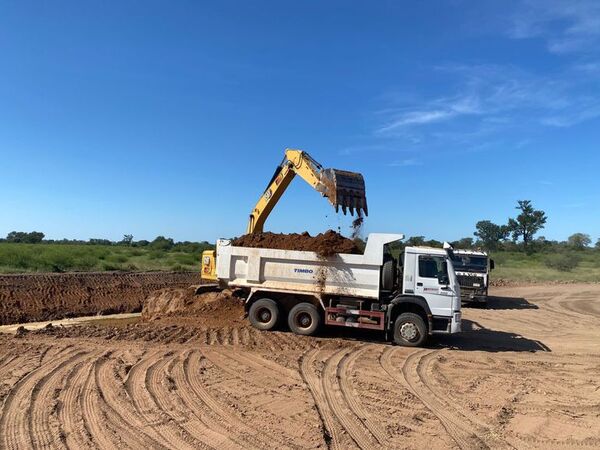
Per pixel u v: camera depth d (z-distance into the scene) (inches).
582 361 459.8
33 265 1144.2
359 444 251.6
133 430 258.5
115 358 398.0
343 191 539.8
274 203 635.5
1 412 280.4
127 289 999.6
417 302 493.4
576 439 266.4
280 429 265.9
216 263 565.9
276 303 540.1
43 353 409.7
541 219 3083.2
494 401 329.1
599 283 1469.0
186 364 388.8
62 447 236.7
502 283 1417.3
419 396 335.6
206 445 243.0
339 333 548.4
